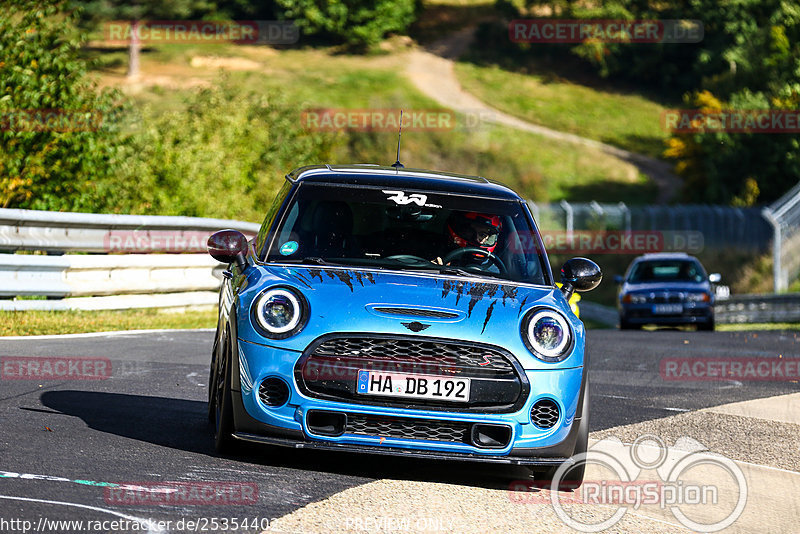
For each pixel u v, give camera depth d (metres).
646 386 35.41
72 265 43.81
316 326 18.14
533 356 18.48
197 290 53.00
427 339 18.11
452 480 19.34
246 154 83.69
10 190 54.16
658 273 75.06
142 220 47.84
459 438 18.30
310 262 20.36
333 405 17.92
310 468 19.19
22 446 18.88
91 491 16.20
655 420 27.55
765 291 121.38
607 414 28.31
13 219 40.69
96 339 37.00
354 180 22.30
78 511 15.02
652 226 147.88
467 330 18.34
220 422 19.02
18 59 56.62
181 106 187.12
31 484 16.28
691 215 144.50
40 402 23.62
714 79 167.50
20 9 57.38
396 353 18.09
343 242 20.97
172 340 38.69
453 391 18.08
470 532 15.80
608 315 110.00
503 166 197.00
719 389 35.19
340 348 18.11
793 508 19.08
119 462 18.28
